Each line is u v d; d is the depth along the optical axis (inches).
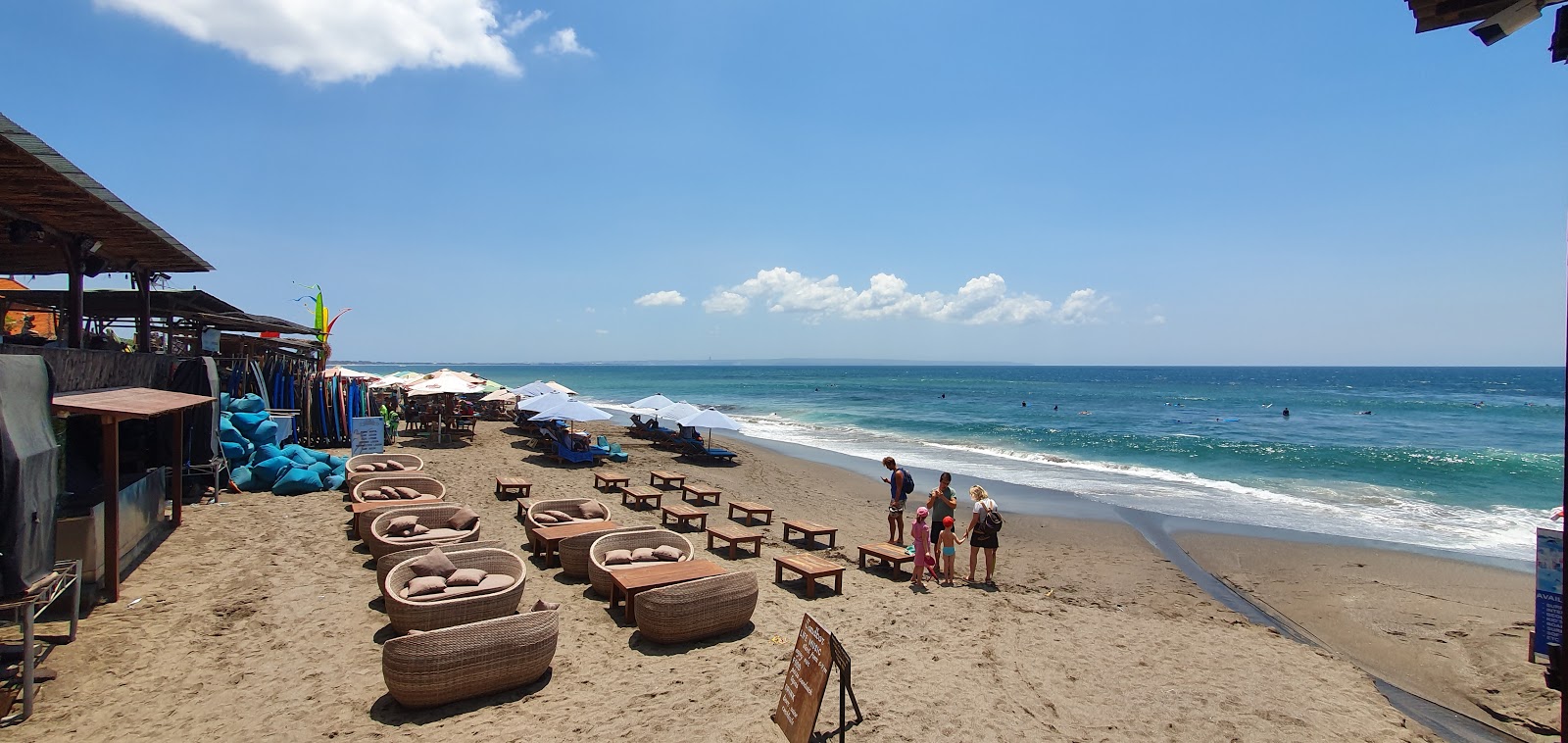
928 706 227.3
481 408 1175.0
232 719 200.7
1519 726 258.8
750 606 284.4
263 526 394.9
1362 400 2588.6
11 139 231.8
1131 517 617.0
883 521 560.7
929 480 794.8
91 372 322.7
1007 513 621.3
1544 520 616.7
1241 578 445.7
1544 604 216.1
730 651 264.5
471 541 336.5
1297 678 273.7
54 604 263.3
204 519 402.0
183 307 645.3
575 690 226.7
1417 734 231.6
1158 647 300.5
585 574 341.4
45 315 664.4
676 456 832.3
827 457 978.7
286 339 819.4
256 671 230.1
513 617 227.3
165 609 273.7
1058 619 332.5
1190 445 1138.7
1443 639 343.0
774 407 2129.7
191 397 327.6
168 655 237.6
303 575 320.8
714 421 780.6
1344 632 355.3
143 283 472.7
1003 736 210.8
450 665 209.6
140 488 331.0
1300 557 494.6
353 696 216.7
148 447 409.4
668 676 238.8
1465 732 255.3
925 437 1257.4
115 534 276.4
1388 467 915.4
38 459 208.4
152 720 198.2
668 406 860.6
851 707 224.1
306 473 485.7
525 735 197.3
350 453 645.3
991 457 1000.2
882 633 295.1
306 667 234.8
